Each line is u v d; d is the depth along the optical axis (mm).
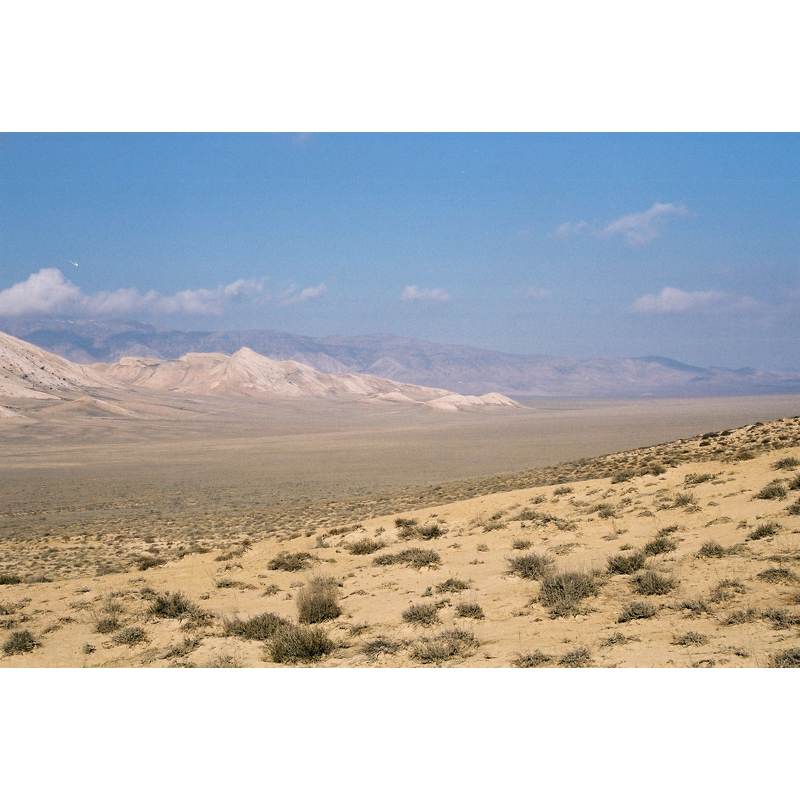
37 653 12852
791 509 17219
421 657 10211
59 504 81250
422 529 25531
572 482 34312
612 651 9727
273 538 34344
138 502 81000
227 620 14094
